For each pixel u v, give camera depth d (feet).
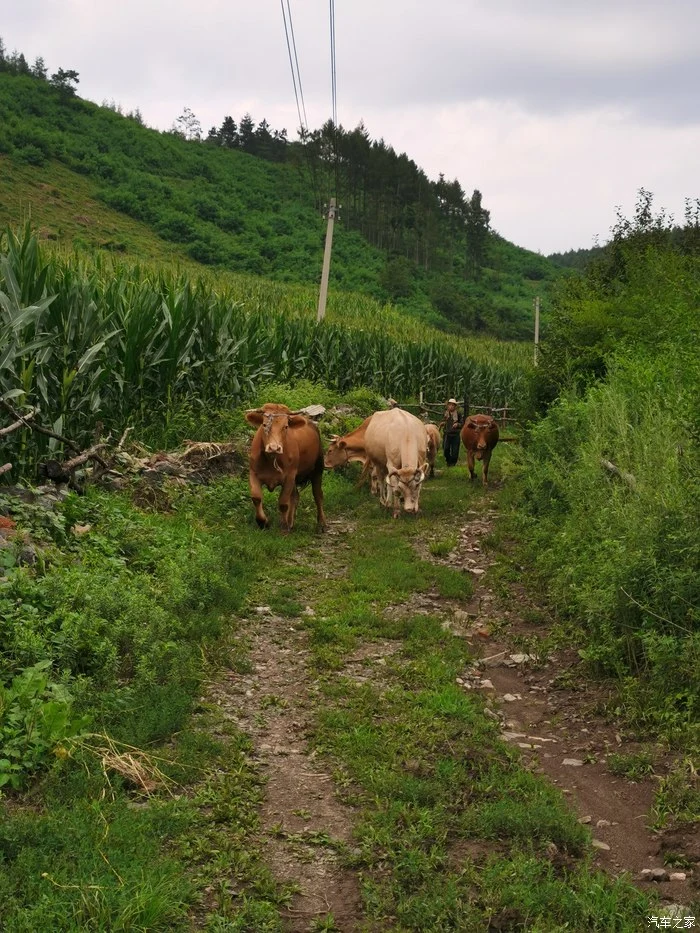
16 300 30.71
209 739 16.61
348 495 46.68
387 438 41.86
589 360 53.62
